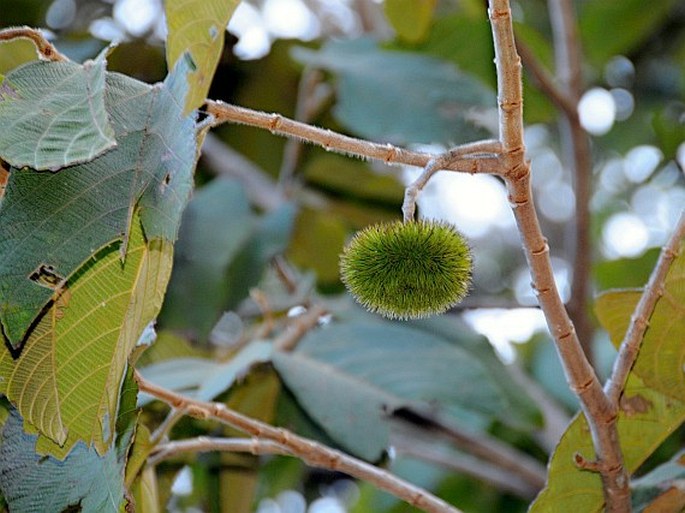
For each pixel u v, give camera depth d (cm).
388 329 135
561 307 101
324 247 177
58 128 94
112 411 97
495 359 144
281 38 175
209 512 138
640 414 112
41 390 98
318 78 170
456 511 111
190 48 97
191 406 111
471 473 159
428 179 99
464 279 102
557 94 152
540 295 101
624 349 105
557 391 175
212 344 156
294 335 136
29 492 100
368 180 170
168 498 124
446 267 102
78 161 92
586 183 152
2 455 101
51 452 100
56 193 95
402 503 175
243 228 147
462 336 145
